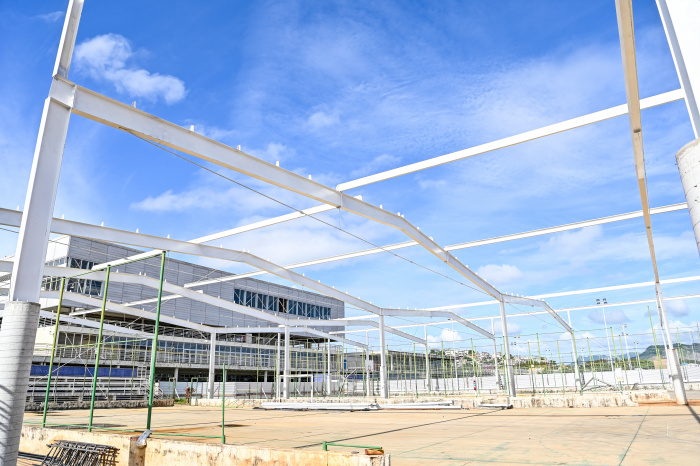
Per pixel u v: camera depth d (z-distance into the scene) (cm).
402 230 2472
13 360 914
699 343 4038
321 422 2044
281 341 7419
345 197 2189
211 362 4384
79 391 3925
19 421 905
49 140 1111
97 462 1123
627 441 1201
